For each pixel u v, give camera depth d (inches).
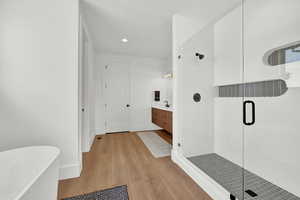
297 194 51.9
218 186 55.1
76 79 66.9
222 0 72.1
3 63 59.9
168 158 89.7
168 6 77.2
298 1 50.3
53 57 64.5
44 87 63.7
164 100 179.5
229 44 80.7
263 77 62.1
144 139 134.0
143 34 110.2
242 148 74.0
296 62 51.8
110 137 141.6
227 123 84.4
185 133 85.8
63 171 65.1
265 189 55.5
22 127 62.1
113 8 78.4
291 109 54.0
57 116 65.2
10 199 48.1
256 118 66.9
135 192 56.0
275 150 59.2
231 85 82.0
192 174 66.3
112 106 162.2
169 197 53.2
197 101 89.3
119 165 79.7
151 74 175.9
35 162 53.7
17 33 61.0
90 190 57.1
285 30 54.0
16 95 61.2
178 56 84.7
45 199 38.6
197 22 88.0
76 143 67.4
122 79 165.6
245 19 68.7
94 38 117.3
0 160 48.6
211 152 92.4
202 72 90.1
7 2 60.1
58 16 64.9
